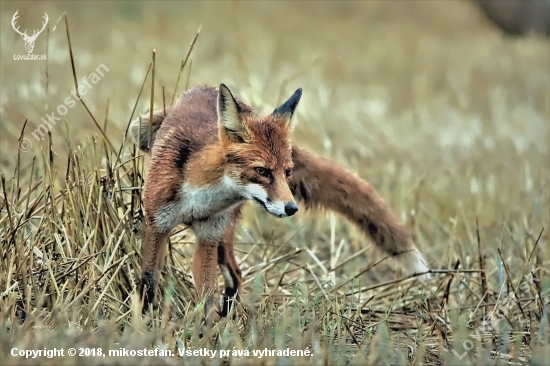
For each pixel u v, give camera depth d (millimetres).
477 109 24297
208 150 9539
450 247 12984
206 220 9906
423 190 16047
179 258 11984
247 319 9352
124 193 11484
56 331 8023
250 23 34000
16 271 9312
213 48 26984
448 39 35688
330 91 22234
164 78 18656
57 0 31953
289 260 12602
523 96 25984
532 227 13977
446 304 10836
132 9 33781
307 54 28234
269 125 9719
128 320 9258
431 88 26312
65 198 10250
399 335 9938
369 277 12930
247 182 9508
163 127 10109
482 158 18875
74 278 9656
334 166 11258
